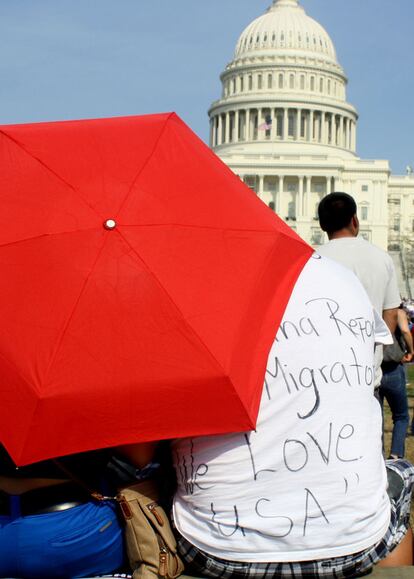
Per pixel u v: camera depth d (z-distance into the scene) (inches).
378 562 188.4
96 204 172.4
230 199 183.8
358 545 172.4
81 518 178.2
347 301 184.5
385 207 5438.0
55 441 158.9
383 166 5408.5
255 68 5684.1
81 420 158.9
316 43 5826.8
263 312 172.9
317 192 5393.7
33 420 156.7
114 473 183.9
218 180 187.0
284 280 181.0
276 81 5674.2
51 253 166.6
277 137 5689.0
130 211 172.2
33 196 175.0
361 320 185.0
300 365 173.2
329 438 171.8
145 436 162.1
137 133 191.0
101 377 158.6
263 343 170.7
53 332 160.1
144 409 160.6
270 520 168.6
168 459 191.0
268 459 169.6
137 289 163.6
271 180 5334.6
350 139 5979.3
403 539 201.5
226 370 161.5
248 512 169.5
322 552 169.6
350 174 5428.2
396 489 202.4
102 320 161.3
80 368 158.6
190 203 178.2
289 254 184.4
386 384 395.9
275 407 171.0
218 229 175.8
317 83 5723.4
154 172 181.3
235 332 165.3
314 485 170.4
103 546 180.4
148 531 177.0
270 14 5944.9
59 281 163.5
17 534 175.0
